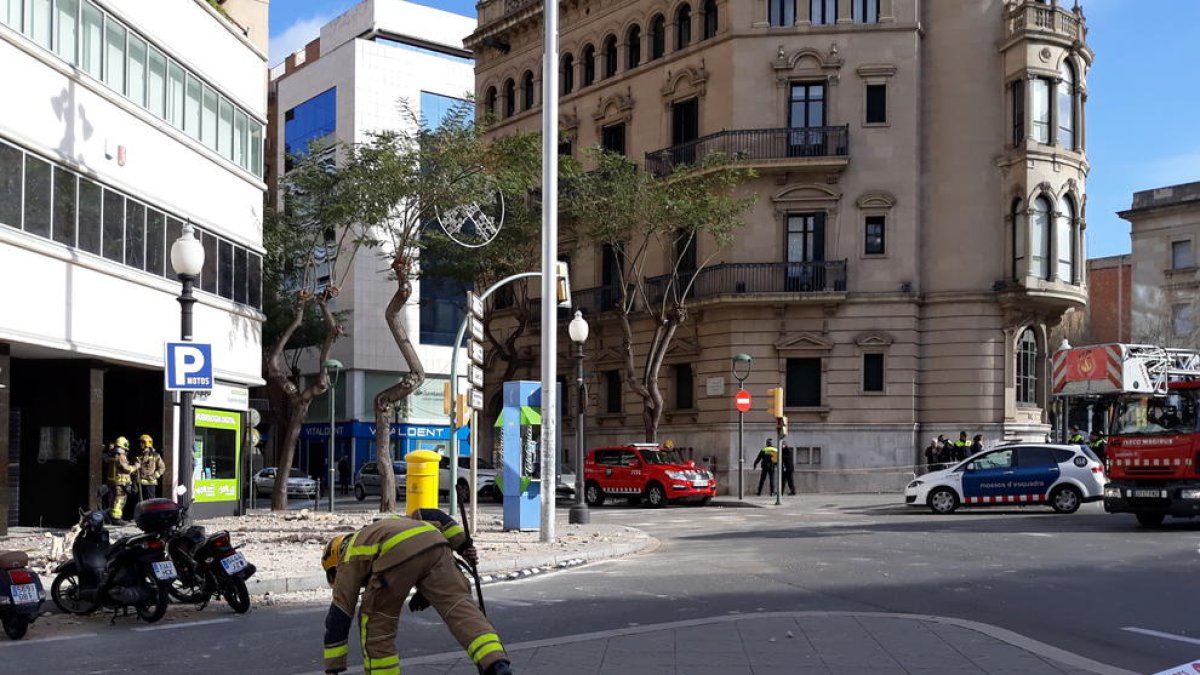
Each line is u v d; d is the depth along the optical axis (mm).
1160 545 17281
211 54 25797
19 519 22281
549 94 19016
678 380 40312
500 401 47719
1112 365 23297
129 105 21766
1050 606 11398
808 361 37594
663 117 40844
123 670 8578
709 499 33500
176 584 11867
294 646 9508
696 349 38938
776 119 37844
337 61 58281
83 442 22078
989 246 36531
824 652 8680
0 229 17797
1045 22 36375
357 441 55406
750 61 38125
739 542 19188
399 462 42406
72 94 19938
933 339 36781
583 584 13477
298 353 49844
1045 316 37000
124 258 21750
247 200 27672
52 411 22219
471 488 19188
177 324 23828
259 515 26969
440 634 9922
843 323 37125
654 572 14664
